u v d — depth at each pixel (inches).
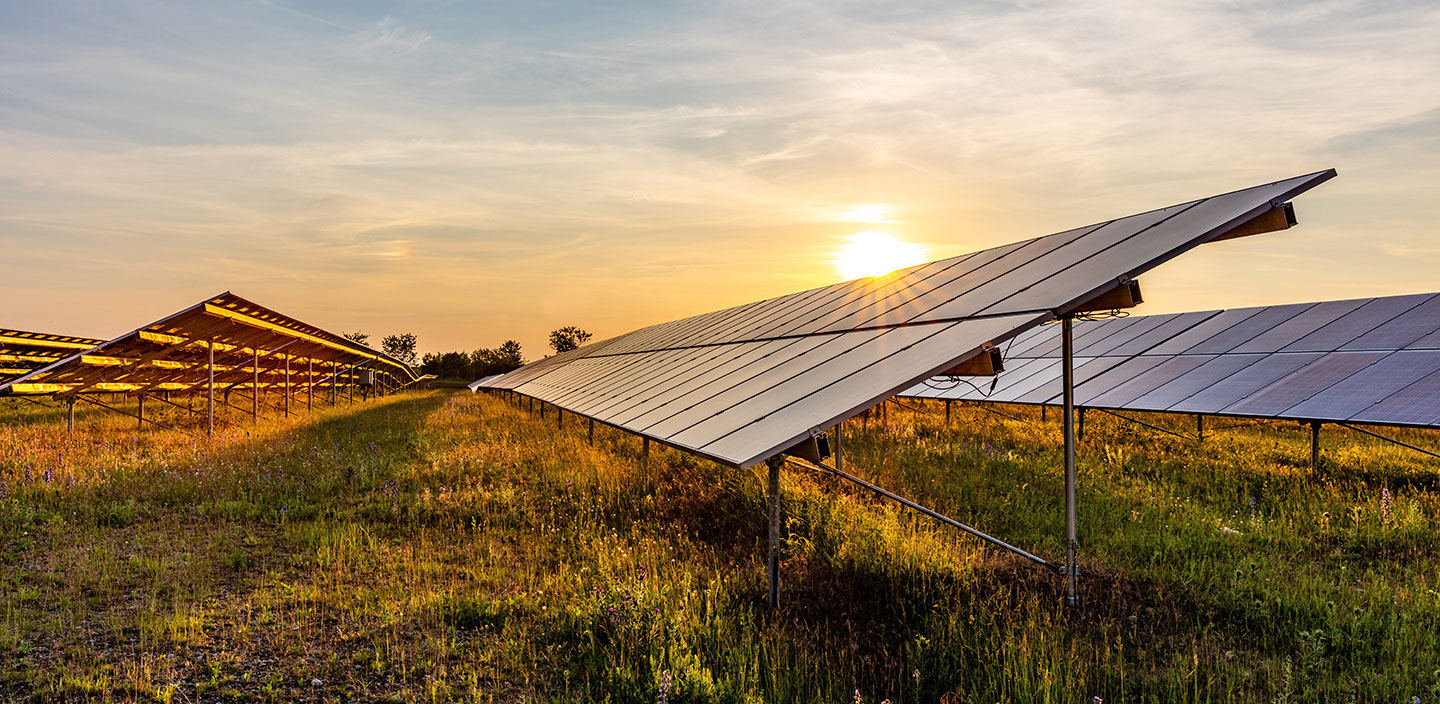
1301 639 248.8
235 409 1219.2
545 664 235.0
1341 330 647.8
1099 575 310.2
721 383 419.8
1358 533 371.6
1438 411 454.3
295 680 222.5
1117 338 868.6
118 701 205.3
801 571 312.0
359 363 1713.8
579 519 404.2
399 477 522.9
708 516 410.3
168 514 421.7
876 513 388.5
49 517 395.9
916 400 1140.5
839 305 533.6
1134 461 573.0
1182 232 272.7
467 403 1533.0
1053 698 206.2
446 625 264.5
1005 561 327.3
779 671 224.1
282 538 379.9
